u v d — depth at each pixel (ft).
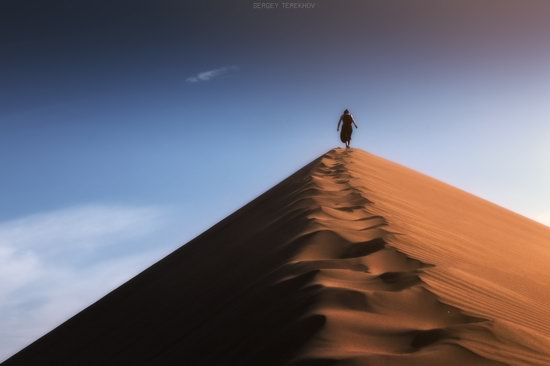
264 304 26.37
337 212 42.50
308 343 20.13
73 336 50.42
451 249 37.47
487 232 54.24
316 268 28.89
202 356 25.49
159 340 34.14
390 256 30.35
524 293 31.37
